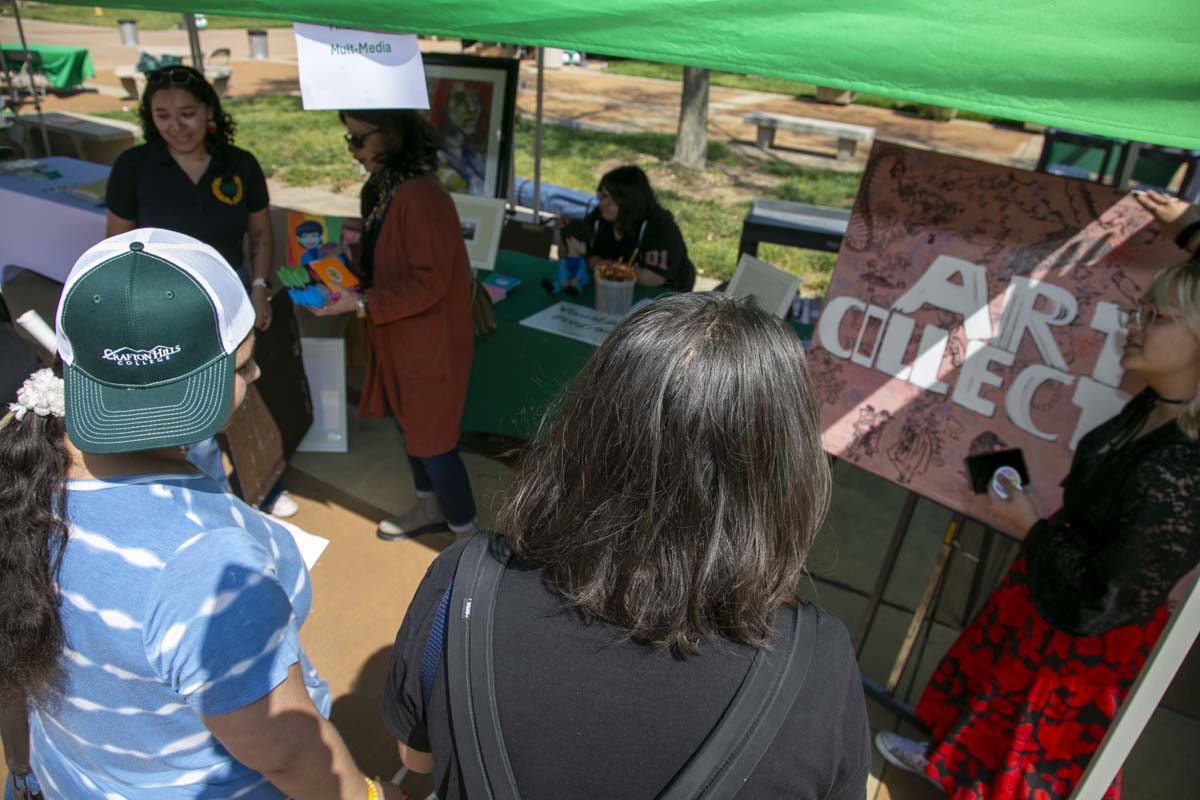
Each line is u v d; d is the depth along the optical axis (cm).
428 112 456
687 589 72
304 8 165
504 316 331
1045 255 178
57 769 108
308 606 120
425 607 85
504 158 448
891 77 123
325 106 175
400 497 328
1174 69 108
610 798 71
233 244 287
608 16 137
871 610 236
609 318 333
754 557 73
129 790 104
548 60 1741
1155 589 151
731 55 130
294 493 326
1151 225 165
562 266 358
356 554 292
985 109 119
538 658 74
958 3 117
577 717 72
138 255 94
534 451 86
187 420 92
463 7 150
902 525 224
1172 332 148
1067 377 176
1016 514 182
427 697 83
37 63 1072
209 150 274
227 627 88
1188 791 221
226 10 171
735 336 75
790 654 74
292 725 96
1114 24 110
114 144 627
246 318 100
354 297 246
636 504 74
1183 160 595
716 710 71
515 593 78
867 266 201
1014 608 190
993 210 183
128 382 91
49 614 86
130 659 89
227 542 92
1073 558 162
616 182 348
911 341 196
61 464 89
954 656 208
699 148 982
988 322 186
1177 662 134
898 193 196
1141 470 150
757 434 73
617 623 74
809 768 72
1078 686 175
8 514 85
